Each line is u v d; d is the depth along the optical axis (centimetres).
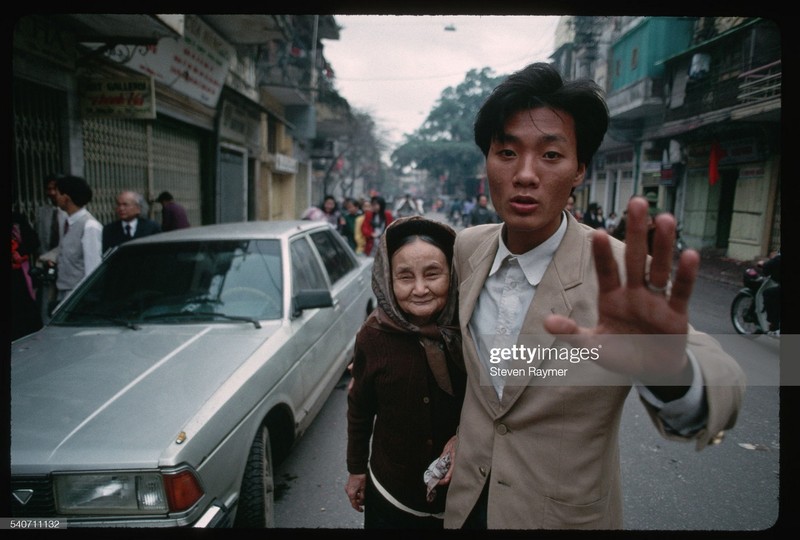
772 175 948
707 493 244
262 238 317
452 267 136
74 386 201
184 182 913
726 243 1117
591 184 1828
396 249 139
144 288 288
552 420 103
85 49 562
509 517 107
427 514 146
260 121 1351
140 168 734
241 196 1212
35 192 502
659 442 302
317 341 304
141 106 556
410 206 1675
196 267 298
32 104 496
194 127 946
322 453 304
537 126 100
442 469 135
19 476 163
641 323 75
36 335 256
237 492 199
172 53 771
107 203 644
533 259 111
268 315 273
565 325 78
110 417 182
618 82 1425
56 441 171
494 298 119
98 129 623
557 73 102
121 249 312
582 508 102
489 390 113
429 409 140
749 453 275
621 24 1426
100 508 165
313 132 1619
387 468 146
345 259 439
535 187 101
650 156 1360
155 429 177
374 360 143
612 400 100
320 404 305
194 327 262
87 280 296
